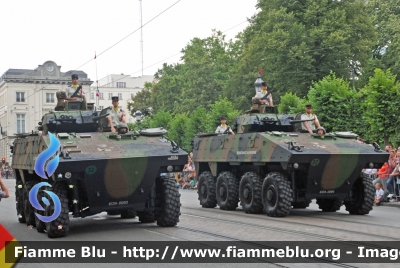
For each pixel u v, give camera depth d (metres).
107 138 11.96
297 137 14.32
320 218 13.65
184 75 60.88
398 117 21.80
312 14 37.31
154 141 12.10
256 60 39.62
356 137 14.89
